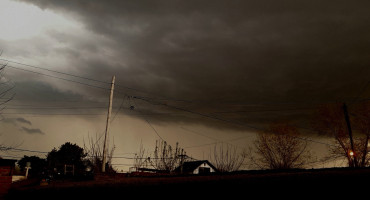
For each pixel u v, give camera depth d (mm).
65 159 52531
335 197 3416
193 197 4223
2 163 17625
